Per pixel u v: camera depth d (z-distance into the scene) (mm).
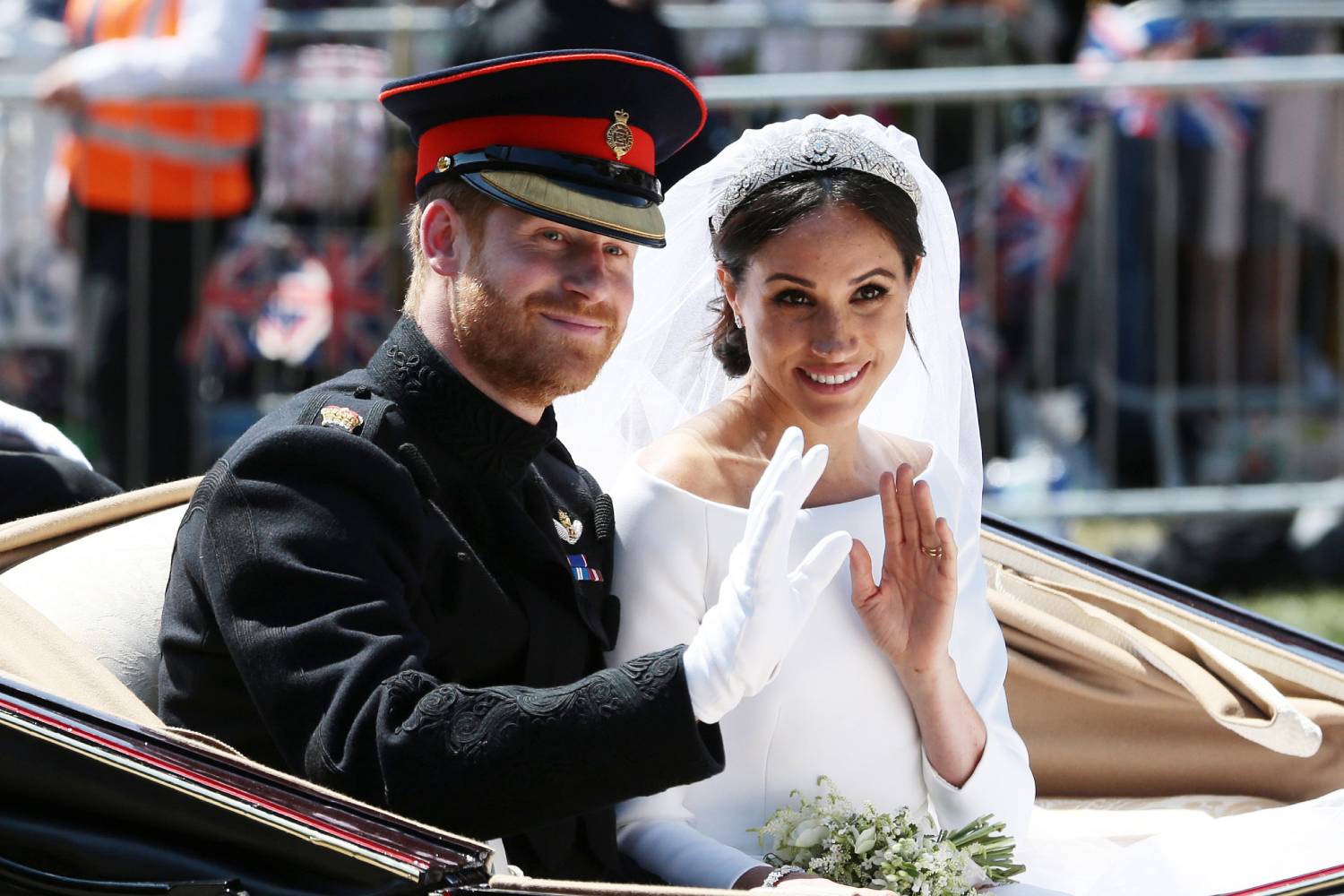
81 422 26156
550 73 10141
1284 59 26875
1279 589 27531
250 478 9711
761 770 11023
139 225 25266
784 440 9156
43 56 26750
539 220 10148
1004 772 11211
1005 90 25359
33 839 8867
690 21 26984
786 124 11102
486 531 10289
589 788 8914
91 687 9719
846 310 10883
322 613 9367
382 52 25984
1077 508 26547
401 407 10242
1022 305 26344
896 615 10953
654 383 12273
